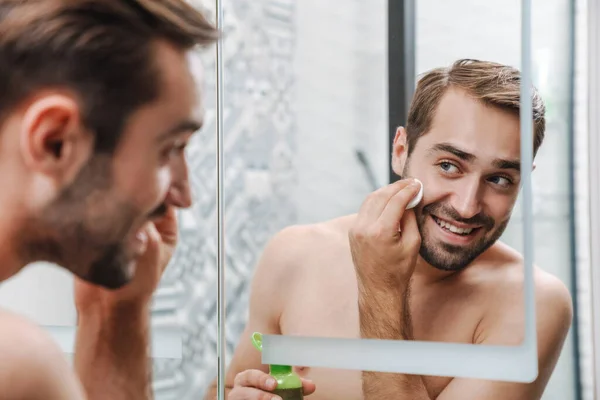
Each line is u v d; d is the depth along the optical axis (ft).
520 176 2.87
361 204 3.16
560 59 2.89
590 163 2.90
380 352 3.14
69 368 3.25
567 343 2.93
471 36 2.92
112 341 3.48
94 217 3.31
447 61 2.96
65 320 3.44
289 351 3.33
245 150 3.38
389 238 3.10
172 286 3.47
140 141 3.29
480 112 2.91
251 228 3.39
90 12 3.19
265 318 3.37
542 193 2.91
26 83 3.20
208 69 3.40
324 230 3.25
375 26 3.10
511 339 2.91
